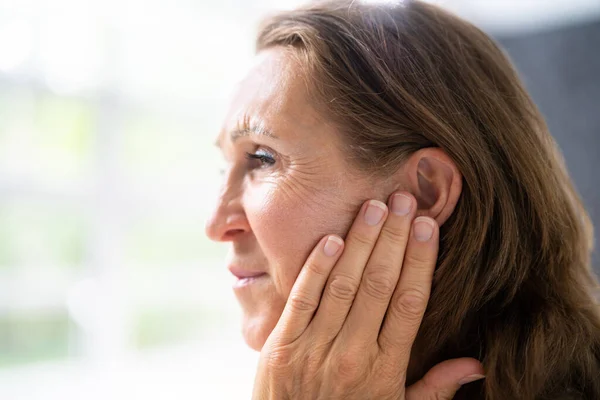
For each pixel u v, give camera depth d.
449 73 0.73
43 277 2.68
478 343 0.71
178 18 2.96
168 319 3.07
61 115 2.75
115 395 2.49
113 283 2.85
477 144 0.70
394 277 0.65
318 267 0.66
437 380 0.68
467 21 0.82
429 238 0.66
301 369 0.66
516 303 0.72
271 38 0.76
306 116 0.69
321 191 0.68
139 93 2.97
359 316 0.65
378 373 0.65
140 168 3.01
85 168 2.83
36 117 2.68
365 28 0.72
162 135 3.08
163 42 3.00
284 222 0.68
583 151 1.77
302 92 0.69
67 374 2.62
